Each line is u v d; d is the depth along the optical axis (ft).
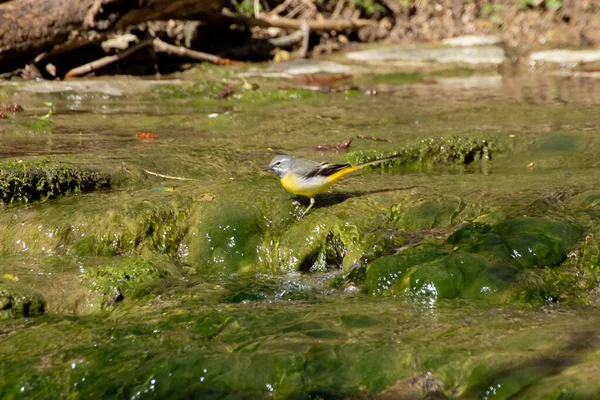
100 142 52.01
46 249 37.27
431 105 65.16
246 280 35.58
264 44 87.92
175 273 36.22
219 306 31.73
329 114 62.08
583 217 36.32
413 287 32.14
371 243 36.96
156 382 25.96
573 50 89.35
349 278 34.76
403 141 50.83
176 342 28.35
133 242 37.86
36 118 59.41
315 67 82.74
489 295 31.48
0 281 33.78
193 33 84.89
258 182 42.75
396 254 34.55
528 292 31.19
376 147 49.67
